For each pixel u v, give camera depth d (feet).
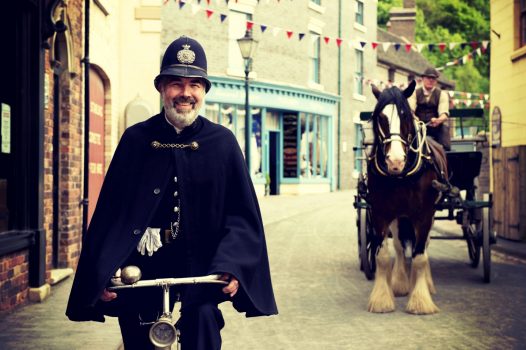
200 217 12.00
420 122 27.55
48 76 29.32
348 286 31.86
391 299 26.53
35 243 26.86
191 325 11.22
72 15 33.81
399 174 25.75
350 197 94.73
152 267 12.07
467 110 40.09
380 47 131.75
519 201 49.49
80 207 35.83
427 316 25.43
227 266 11.02
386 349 20.80
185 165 11.99
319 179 105.81
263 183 93.61
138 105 49.70
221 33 84.74
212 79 83.61
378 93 27.04
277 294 29.94
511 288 31.01
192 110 11.85
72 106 34.04
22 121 26.94
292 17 97.60
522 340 21.74
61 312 24.75
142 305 12.27
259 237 11.84
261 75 91.50
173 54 11.81
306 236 52.70
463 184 35.19
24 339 20.65
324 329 23.52
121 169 12.15
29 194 27.02
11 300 24.99
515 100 55.36
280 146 98.99
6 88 26.27
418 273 26.45
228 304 28.48
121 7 50.67
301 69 100.22
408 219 29.71
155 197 11.84
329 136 109.60
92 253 11.67
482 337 22.15
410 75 140.67
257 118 92.68
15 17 26.78
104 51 43.37
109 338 20.77
